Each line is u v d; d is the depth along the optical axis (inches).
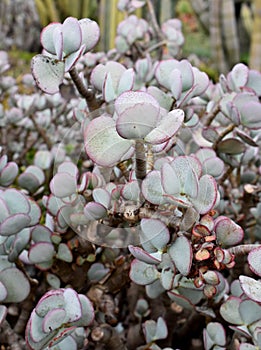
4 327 11.1
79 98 19.1
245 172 15.5
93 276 12.2
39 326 9.2
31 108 18.8
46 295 9.1
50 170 17.8
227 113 12.9
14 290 10.1
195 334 13.5
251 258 9.0
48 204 11.8
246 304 9.8
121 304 14.6
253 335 9.8
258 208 13.3
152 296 11.7
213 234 9.3
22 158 19.6
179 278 10.5
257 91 13.4
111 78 11.7
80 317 9.1
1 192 10.4
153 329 11.6
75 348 9.8
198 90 12.6
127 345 13.2
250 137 13.1
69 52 10.0
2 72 20.6
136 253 9.1
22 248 10.9
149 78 14.9
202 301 12.1
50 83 10.1
